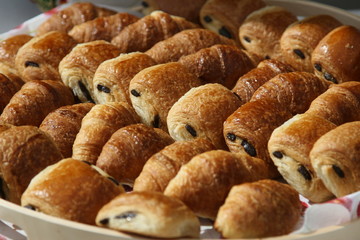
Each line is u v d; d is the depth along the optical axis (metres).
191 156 0.63
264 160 0.67
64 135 0.70
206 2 0.89
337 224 0.59
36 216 0.59
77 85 0.77
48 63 0.79
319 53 0.77
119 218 0.57
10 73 0.81
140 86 0.72
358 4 1.17
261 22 0.84
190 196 0.60
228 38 0.87
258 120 0.68
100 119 0.69
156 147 0.67
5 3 1.17
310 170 0.65
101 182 0.61
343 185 0.62
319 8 0.91
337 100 0.69
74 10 0.90
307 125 0.65
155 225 0.56
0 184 0.64
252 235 0.58
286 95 0.71
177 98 0.72
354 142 0.62
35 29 0.92
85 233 0.58
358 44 0.76
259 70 0.76
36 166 0.65
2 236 0.65
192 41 0.80
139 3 0.97
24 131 0.66
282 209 0.59
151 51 0.80
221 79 0.77
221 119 0.69
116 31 0.85
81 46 0.78
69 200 0.60
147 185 0.62
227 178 0.61
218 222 0.58
